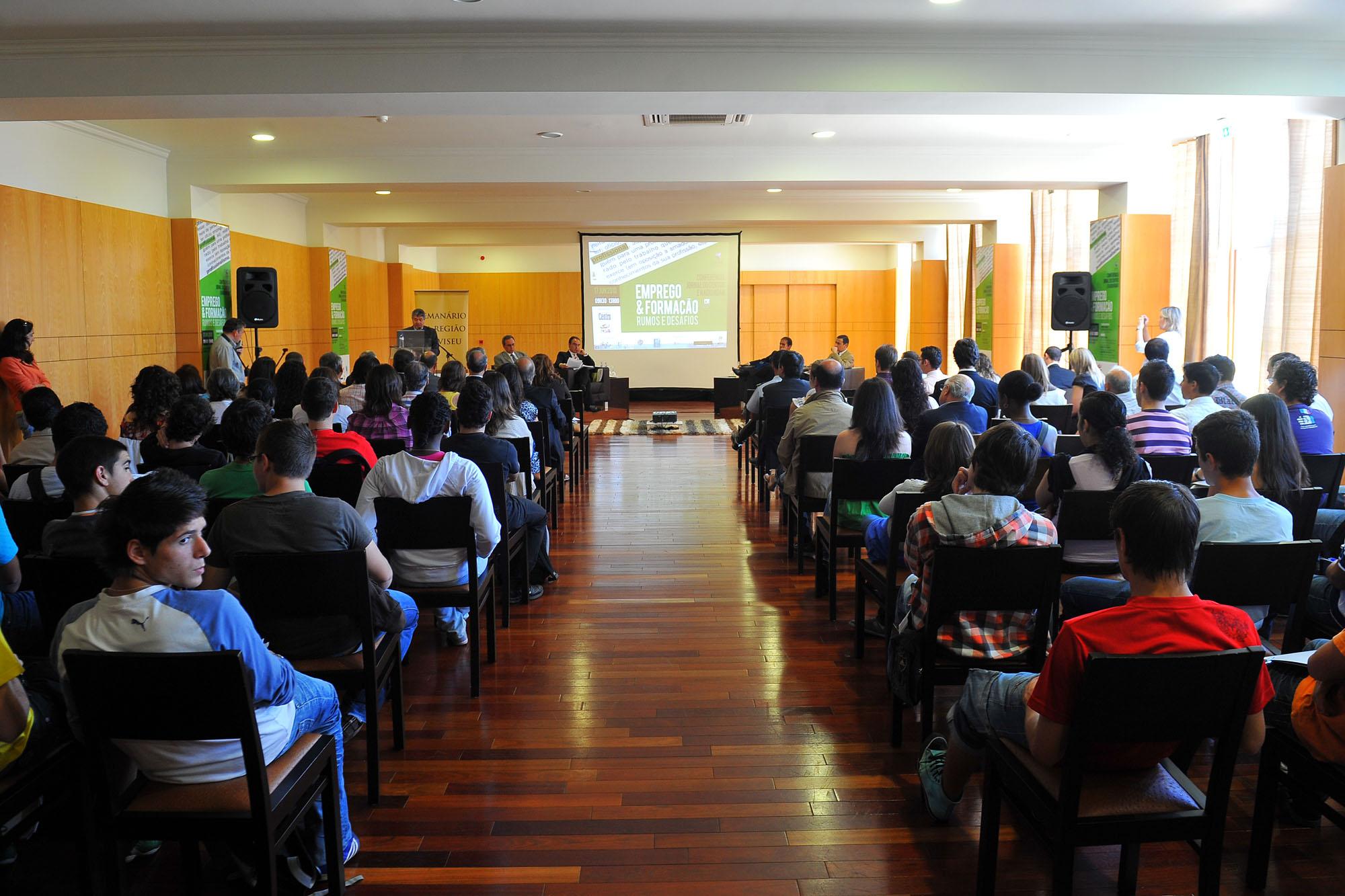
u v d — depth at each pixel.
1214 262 7.97
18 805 1.86
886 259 17.91
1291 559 2.50
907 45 5.38
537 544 4.77
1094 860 2.39
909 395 5.29
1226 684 1.75
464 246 18.08
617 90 5.39
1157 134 8.11
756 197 12.25
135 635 1.79
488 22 5.09
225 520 2.59
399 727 3.01
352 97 5.44
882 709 3.32
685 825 2.56
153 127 7.57
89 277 7.43
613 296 15.36
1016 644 2.78
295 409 5.20
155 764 1.92
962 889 2.26
